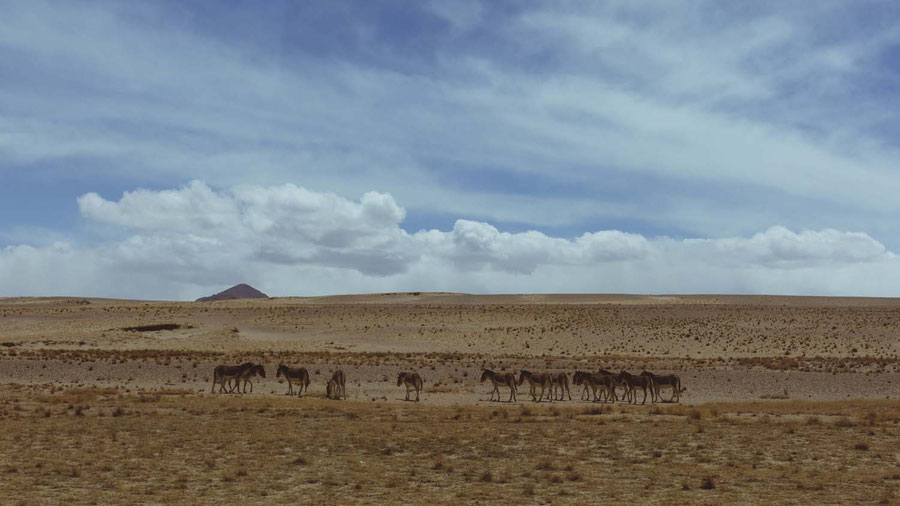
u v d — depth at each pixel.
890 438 28.16
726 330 98.94
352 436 28.05
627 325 104.88
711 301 158.12
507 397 45.84
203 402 39.28
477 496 18.56
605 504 17.58
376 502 17.84
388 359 70.50
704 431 29.80
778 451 25.39
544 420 33.44
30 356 65.06
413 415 35.06
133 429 29.53
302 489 19.44
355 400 42.56
